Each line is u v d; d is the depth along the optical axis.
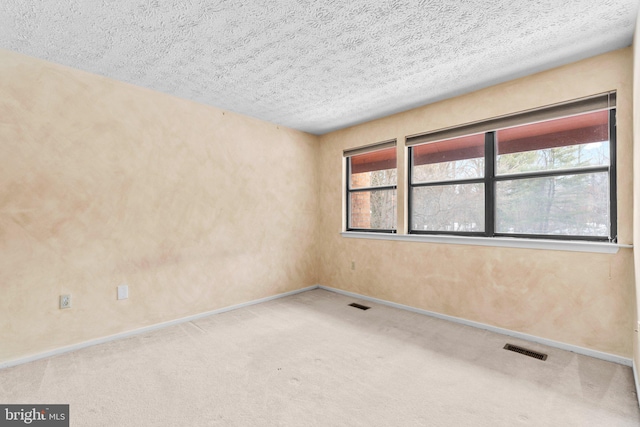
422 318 3.17
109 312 2.61
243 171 3.58
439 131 3.17
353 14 1.79
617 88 2.19
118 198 2.65
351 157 4.19
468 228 3.06
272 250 3.89
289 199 4.10
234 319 3.15
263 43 2.09
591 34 2.00
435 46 2.14
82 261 2.47
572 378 2.01
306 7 1.72
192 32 1.96
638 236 1.77
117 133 2.64
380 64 2.40
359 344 2.54
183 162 3.07
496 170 2.86
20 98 2.20
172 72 2.51
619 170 2.18
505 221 2.82
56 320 2.35
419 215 3.43
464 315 2.99
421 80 2.68
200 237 3.20
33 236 2.25
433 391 1.87
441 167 3.24
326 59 2.32
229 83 2.72
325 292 4.26
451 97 3.06
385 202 3.78
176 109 3.02
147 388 1.90
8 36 1.98
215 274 3.32
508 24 1.89
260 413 1.67
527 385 1.93
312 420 1.61
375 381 1.98
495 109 2.77
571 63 2.38
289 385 1.94
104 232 2.58
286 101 3.16
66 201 2.39
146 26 1.89
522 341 2.59
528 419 1.62
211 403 1.75
